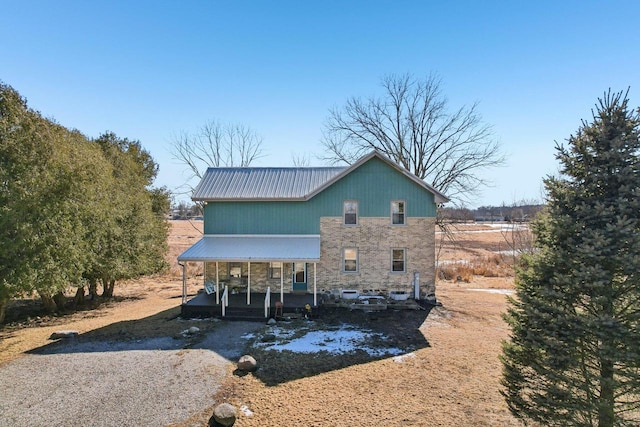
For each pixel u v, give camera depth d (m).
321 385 11.28
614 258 6.88
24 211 14.99
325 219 22.09
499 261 40.16
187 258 19.33
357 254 21.97
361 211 21.92
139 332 16.47
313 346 14.62
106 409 9.86
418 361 13.17
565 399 7.50
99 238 20.97
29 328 18.06
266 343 14.91
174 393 10.73
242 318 18.47
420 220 21.83
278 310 19.09
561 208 7.84
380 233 21.91
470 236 59.03
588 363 7.64
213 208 22.41
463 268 35.50
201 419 9.44
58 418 9.44
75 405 10.06
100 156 21.55
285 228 22.16
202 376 11.80
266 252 20.03
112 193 22.86
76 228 17.61
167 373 12.02
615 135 7.46
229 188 22.73
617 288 7.20
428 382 11.51
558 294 7.45
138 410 9.83
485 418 9.47
